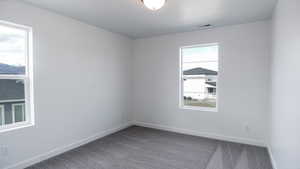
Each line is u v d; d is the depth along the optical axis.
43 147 2.61
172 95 4.09
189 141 3.44
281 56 2.04
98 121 3.60
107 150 3.01
